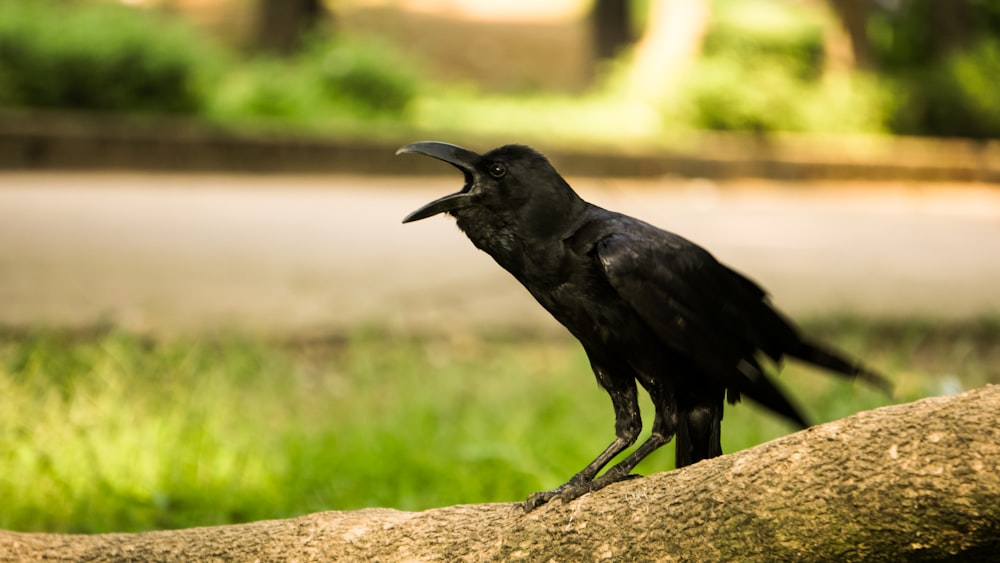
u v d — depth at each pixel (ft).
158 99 89.15
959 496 11.57
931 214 81.61
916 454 11.87
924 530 11.79
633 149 88.33
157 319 40.45
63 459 26.71
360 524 15.05
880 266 58.70
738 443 28.68
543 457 27.86
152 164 79.66
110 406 30.09
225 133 81.15
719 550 12.80
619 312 15.23
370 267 53.01
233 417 30.71
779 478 12.56
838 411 31.68
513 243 15.24
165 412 30.30
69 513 24.56
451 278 51.44
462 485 26.35
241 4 153.07
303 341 39.81
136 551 15.40
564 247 15.10
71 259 50.83
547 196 15.10
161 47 89.45
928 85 110.22
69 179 75.41
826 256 60.95
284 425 30.68
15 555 15.47
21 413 29.27
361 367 36.47
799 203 83.92
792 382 35.32
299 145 82.38
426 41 150.92
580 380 35.42
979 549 11.72
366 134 84.28
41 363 32.86
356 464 27.32
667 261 15.12
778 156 92.22
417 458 27.50
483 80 136.87
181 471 26.48
